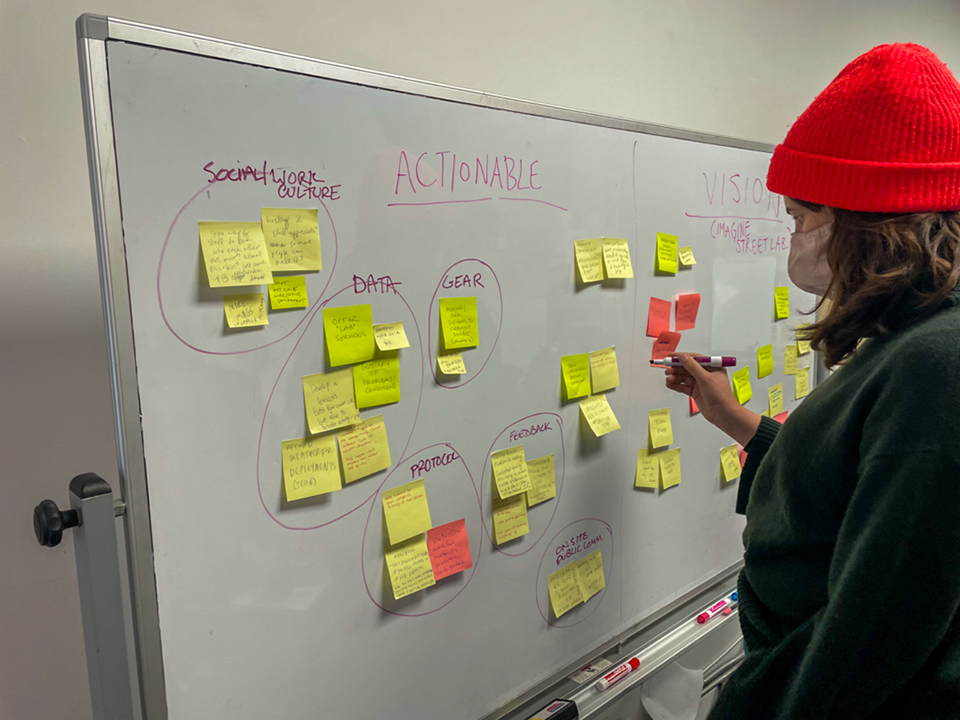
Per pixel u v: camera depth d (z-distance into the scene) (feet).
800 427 2.36
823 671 1.90
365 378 2.54
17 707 2.93
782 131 6.09
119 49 1.88
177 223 2.03
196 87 2.03
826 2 6.25
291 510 2.40
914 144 1.92
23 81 2.65
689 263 3.97
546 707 3.38
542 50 4.23
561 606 3.47
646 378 3.82
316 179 2.32
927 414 1.75
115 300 1.93
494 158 2.89
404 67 3.60
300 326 2.34
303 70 2.26
